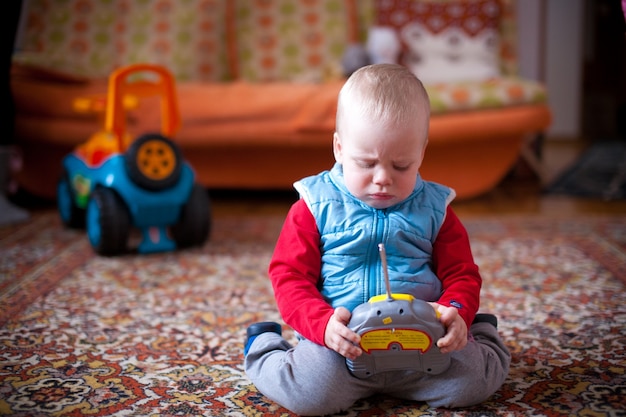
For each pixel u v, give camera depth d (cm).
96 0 313
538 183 318
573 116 514
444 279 109
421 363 100
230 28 320
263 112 262
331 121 259
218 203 277
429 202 110
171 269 185
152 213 198
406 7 318
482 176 276
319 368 102
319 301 102
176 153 201
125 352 129
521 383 114
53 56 289
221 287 170
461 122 259
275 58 323
